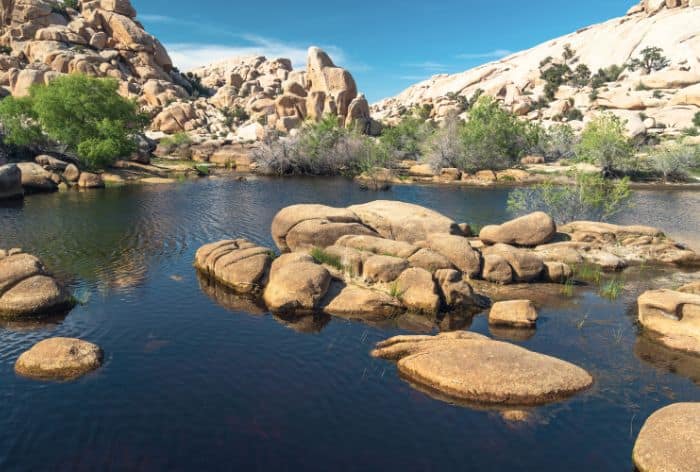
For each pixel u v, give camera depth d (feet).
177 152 256.11
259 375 39.22
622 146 187.62
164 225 97.86
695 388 37.73
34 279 52.90
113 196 136.98
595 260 71.05
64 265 68.85
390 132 261.85
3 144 167.12
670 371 40.40
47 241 82.84
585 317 51.90
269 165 217.56
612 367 40.96
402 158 250.98
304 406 34.86
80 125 179.32
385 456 29.68
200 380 38.29
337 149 222.69
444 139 208.85
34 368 39.01
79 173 157.17
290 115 327.26
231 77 451.12
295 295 53.42
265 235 89.76
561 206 102.73
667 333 46.19
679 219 108.06
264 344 44.96
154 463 28.81
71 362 39.58
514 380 36.27
